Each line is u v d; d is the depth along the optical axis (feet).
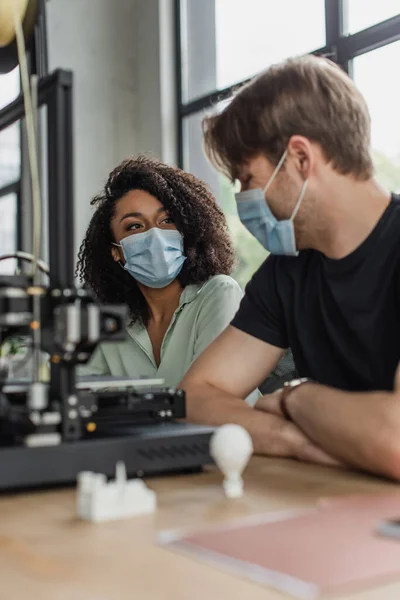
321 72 4.39
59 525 2.63
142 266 6.96
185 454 3.43
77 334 3.05
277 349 5.36
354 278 4.68
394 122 11.56
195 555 2.21
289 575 1.99
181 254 7.09
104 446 3.22
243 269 10.32
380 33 12.02
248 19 15.38
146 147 18.76
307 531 2.39
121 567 2.14
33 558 2.24
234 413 4.41
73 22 18.58
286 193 4.45
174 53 18.24
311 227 4.59
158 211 7.08
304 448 3.90
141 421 3.69
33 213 3.50
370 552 2.16
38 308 3.24
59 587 1.99
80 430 3.24
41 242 3.78
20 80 3.60
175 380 6.96
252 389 5.34
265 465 3.81
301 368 5.26
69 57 18.49
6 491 3.18
